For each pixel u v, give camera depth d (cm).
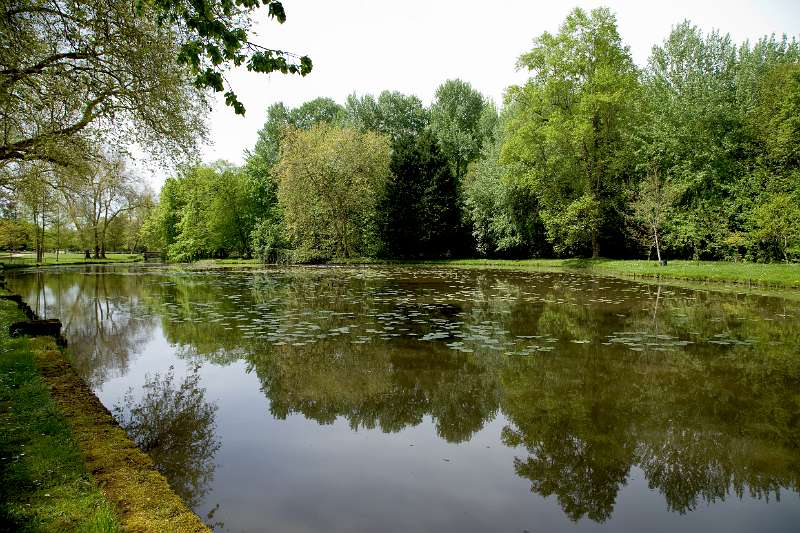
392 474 415
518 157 2939
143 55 966
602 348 830
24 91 917
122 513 295
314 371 716
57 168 1274
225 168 4453
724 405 565
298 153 3319
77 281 2295
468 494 383
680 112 2486
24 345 743
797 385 631
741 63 2555
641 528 338
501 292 1630
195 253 4525
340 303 1394
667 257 2898
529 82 2980
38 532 266
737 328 988
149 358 807
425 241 3656
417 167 3678
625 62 2795
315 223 3534
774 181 2114
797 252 1944
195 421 538
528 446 470
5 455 369
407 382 664
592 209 2711
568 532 331
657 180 2331
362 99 4950
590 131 2636
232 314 1219
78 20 864
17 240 4425
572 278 2158
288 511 356
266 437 494
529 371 702
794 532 332
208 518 346
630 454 451
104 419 455
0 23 774
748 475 413
